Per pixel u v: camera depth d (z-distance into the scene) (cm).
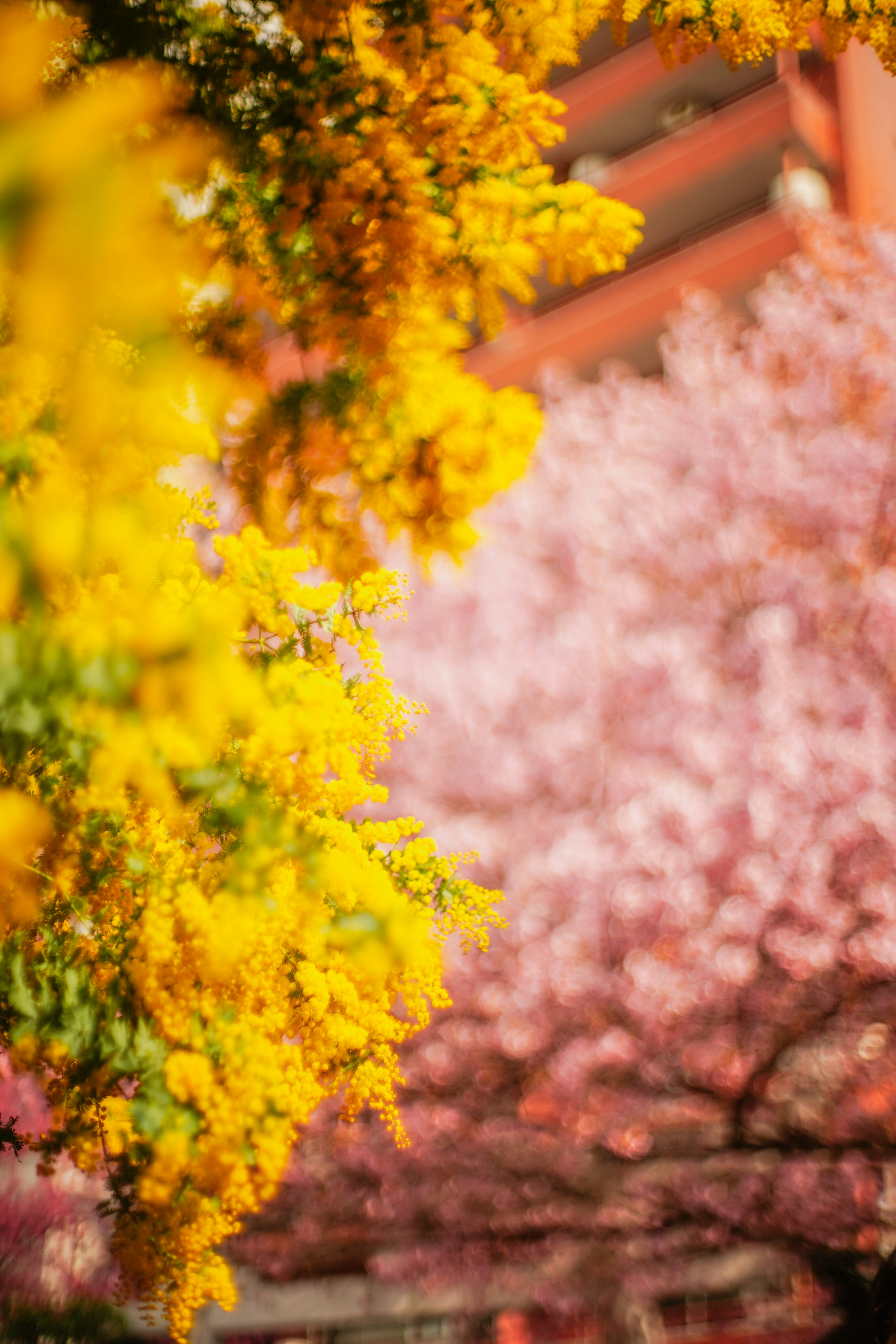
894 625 830
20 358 96
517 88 175
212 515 140
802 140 1338
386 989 170
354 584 165
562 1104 754
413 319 173
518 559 1012
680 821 772
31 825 112
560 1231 764
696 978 732
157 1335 762
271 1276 832
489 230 174
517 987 773
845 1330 690
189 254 144
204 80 161
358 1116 787
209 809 141
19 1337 690
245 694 108
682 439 1036
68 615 101
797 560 913
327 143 166
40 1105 573
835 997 730
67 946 152
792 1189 709
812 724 798
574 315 1441
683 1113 757
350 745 151
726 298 1360
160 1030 142
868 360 1002
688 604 941
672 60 202
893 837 718
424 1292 783
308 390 169
